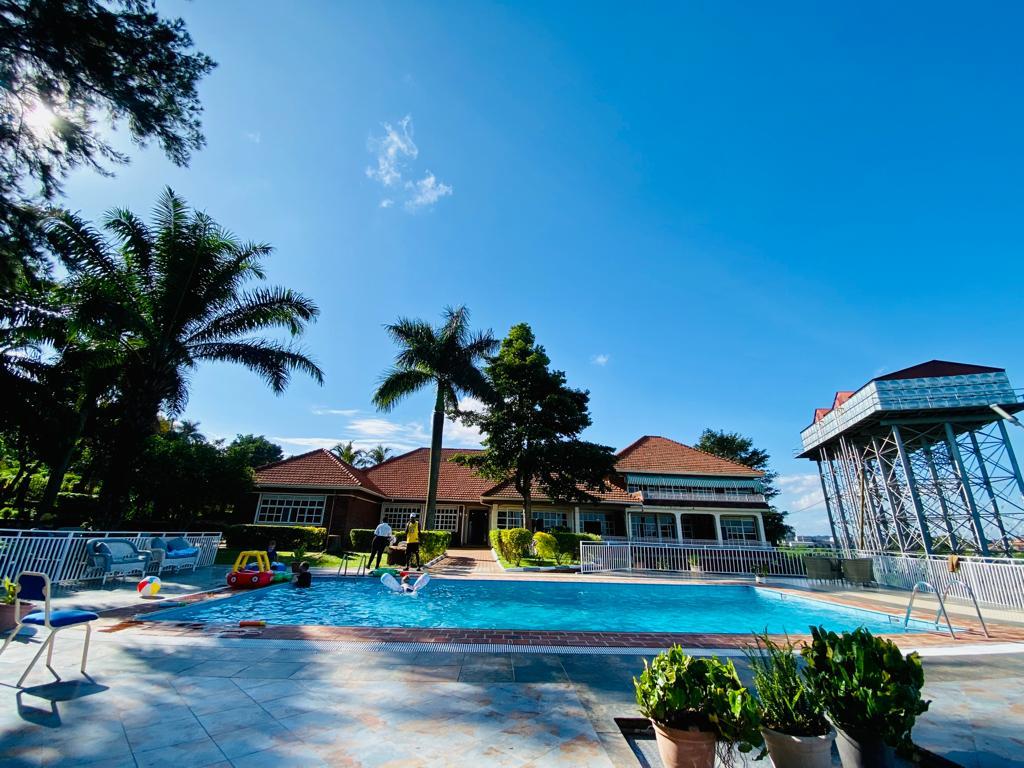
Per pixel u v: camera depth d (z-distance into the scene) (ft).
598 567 65.41
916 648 24.59
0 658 17.69
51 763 10.53
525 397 81.15
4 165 31.22
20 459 66.44
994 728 13.99
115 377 61.26
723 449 187.42
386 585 45.83
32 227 34.58
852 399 99.76
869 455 106.52
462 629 25.59
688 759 10.20
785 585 55.06
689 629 35.17
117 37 28.02
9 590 19.99
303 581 44.29
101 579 39.78
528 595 47.01
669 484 109.91
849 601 42.63
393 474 114.42
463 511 108.78
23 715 12.97
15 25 26.00
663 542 102.27
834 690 11.02
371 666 18.45
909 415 91.61
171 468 69.41
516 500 103.14
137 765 10.55
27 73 28.58
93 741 11.62
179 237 55.77
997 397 84.99
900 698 10.23
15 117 30.14
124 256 55.93
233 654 19.47
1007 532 85.56
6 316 49.19
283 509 90.43
